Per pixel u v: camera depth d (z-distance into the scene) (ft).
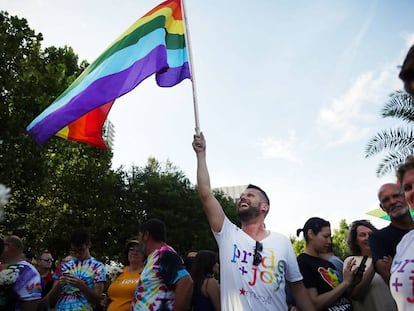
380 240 11.87
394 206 11.64
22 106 46.75
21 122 45.93
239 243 11.02
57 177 80.94
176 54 17.34
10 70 46.55
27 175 49.39
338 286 12.67
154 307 12.16
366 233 14.49
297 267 11.36
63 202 82.69
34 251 73.67
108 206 88.89
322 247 14.10
